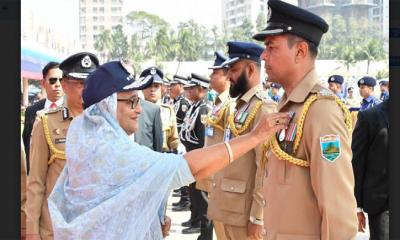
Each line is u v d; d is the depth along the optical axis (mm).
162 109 6211
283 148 2090
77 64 2867
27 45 10445
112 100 1815
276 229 2102
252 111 3232
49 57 11383
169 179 1755
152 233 1847
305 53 2125
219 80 4336
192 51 59188
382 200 3562
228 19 56969
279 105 2252
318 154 1931
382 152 3543
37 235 2785
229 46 3418
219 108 4055
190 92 6363
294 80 2152
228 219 3229
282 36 2131
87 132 1792
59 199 1811
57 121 2889
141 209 1707
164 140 6176
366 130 3578
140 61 58594
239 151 1888
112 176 1716
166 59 59719
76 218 1694
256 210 3055
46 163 2871
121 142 1754
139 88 1812
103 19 61625
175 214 7375
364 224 3734
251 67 3326
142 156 1743
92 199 1722
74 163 1759
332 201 1880
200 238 5418
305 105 2031
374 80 7207
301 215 2033
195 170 1812
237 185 3191
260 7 52125
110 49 59531
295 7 2113
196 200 5434
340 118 1968
